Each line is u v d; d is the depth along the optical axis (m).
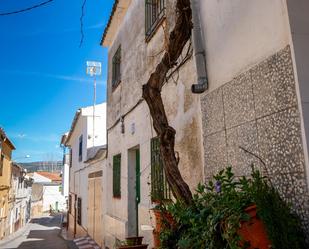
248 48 3.19
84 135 17.91
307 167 2.38
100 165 12.80
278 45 2.76
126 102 8.29
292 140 2.54
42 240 22.05
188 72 4.64
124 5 8.63
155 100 3.71
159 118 3.67
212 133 3.82
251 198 2.52
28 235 26.47
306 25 2.64
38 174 65.31
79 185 20.19
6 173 25.72
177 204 3.41
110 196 9.88
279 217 2.31
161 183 5.38
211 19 3.97
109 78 10.69
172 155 3.57
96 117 17.53
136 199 7.81
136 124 7.34
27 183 41.50
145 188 6.48
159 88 3.76
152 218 5.88
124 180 8.20
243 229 2.37
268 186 2.62
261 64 2.96
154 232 4.04
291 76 2.58
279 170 2.68
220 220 2.51
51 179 66.25
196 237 2.76
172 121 5.24
